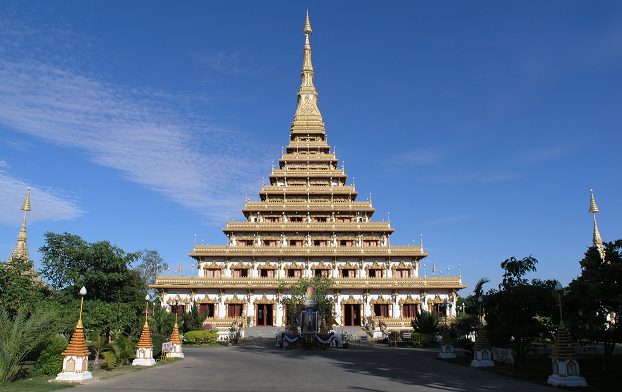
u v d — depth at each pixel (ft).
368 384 93.86
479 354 128.06
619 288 102.06
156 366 127.03
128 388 87.56
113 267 152.87
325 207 320.50
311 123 373.40
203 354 168.45
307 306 209.26
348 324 283.59
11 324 104.06
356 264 297.53
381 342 234.38
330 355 165.37
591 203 300.61
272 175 337.93
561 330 96.48
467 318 181.16
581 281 108.17
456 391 85.81
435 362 140.77
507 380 101.50
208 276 294.05
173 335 153.99
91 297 150.71
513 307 129.39
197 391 84.07
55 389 86.58
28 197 280.51
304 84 386.93
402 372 115.14
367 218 324.19
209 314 282.56
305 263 296.92
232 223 308.40
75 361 97.45
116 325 139.74
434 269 295.28
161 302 281.95
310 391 84.38
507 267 135.85
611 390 90.63
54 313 111.75
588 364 126.93
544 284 131.75
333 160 350.02
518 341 134.72
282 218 321.11
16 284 127.95
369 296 284.00
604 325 106.52
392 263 297.33
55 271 146.20
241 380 98.94
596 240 292.40
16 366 99.86
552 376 95.20
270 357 156.76
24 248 273.75
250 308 281.54
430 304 281.95
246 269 296.92
